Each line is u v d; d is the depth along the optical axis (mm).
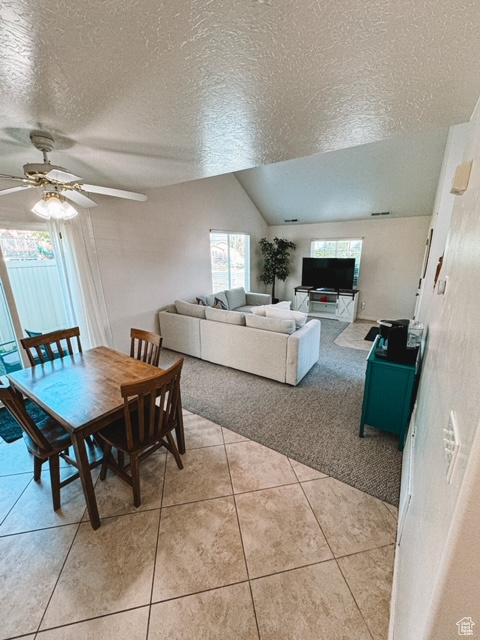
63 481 1818
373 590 1310
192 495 1839
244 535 1573
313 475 1984
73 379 2002
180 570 1407
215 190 5383
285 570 1399
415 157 4125
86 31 846
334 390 3154
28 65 997
